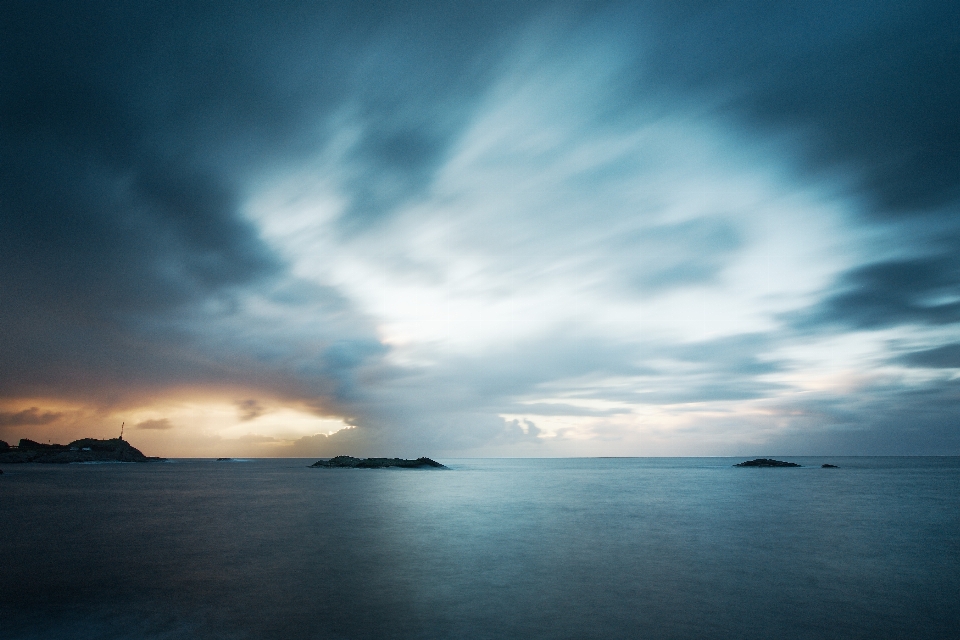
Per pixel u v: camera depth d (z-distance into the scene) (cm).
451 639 1144
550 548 2247
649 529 2823
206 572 1781
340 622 1259
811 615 1321
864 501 4569
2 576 1728
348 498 4916
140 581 1658
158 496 5081
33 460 18412
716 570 1817
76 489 6028
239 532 2708
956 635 1184
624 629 1211
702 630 1208
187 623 1252
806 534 2652
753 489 6188
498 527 2894
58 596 1486
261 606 1387
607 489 6241
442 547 2266
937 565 1909
